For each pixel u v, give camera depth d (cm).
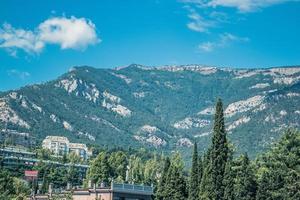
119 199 15162
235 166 16412
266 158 17325
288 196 13938
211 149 15150
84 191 15900
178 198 15812
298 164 15412
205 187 14700
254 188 14450
